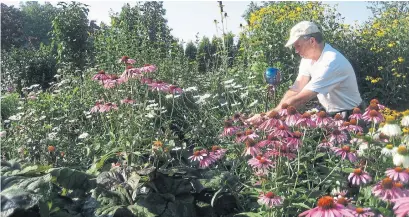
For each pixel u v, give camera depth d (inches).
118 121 168.6
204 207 135.9
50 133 171.3
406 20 413.7
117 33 323.0
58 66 427.5
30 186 113.0
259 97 242.2
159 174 137.0
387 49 347.6
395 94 341.1
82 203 126.6
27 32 2123.5
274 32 318.3
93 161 161.5
